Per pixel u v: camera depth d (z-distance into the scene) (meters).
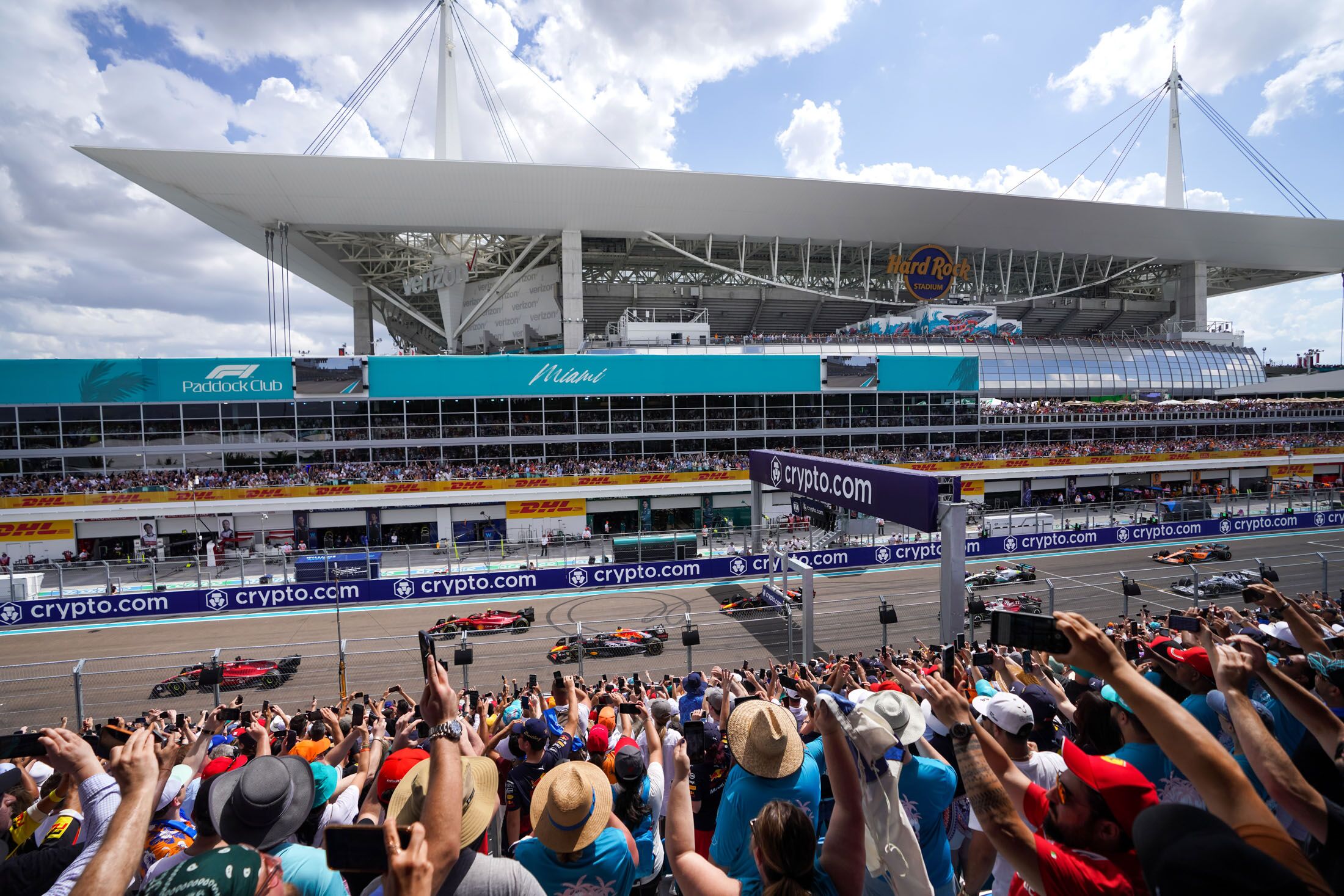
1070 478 50.03
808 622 17.39
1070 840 2.37
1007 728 3.86
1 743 3.78
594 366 42.66
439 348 81.44
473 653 20.06
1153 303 74.94
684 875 2.56
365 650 20.72
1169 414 54.81
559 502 40.34
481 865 2.45
